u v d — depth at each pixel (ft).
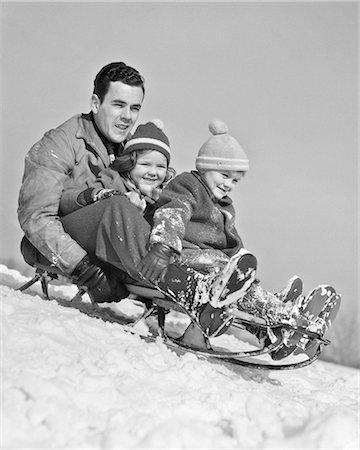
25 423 9.87
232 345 18.02
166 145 15.15
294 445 10.02
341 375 17.33
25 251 15.65
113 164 15.19
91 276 14.65
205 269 14.19
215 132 14.65
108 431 9.92
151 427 10.18
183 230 13.82
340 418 10.31
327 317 13.80
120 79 15.26
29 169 15.12
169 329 17.38
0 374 10.66
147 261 13.46
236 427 10.31
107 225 13.94
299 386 14.88
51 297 16.55
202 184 14.48
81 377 10.95
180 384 11.86
